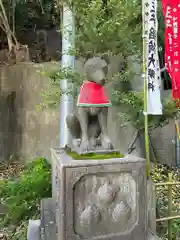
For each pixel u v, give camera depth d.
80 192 2.47
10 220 4.10
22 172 5.91
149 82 2.93
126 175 2.57
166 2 3.64
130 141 5.54
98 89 2.71
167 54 3.75
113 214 2.54
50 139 6.79
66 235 2.42
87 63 2.64
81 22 4.11
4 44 8.41
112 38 3.98
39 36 8.87
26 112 6.98
